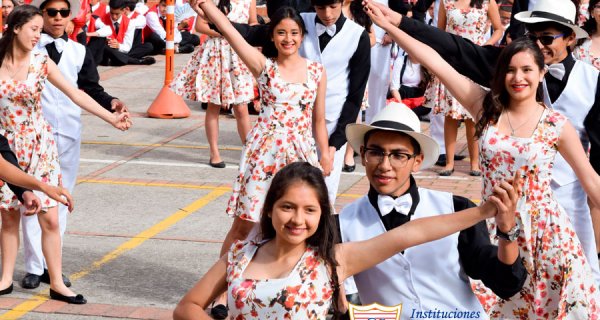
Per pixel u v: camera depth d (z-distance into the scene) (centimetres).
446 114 999
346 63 697
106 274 718
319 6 689
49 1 683
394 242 369
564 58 579
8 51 643
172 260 750
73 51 693
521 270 393
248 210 634
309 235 361
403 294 420
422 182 989
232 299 368
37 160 654
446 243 414
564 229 502
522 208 497
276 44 634
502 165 502
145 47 1794
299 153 638
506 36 1065
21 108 648
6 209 662
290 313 361
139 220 856
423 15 1209
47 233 661
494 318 510
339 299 389
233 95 1027
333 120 699
